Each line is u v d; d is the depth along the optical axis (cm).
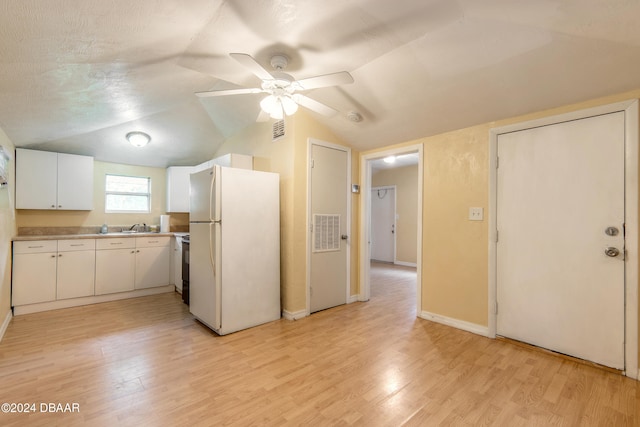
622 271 208
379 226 741
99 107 287
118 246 385
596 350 218
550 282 239
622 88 203
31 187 352
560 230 234
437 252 309
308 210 332
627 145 205
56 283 342
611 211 212
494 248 268
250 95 318
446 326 297
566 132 231
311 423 157
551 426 156
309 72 244
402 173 686
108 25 164
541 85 218
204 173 292
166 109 340
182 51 209
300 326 297
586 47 180
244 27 182
